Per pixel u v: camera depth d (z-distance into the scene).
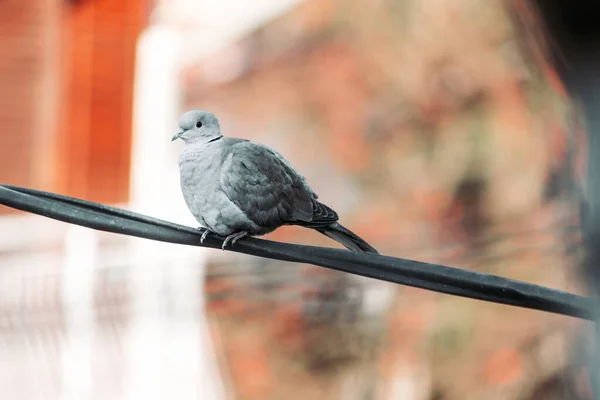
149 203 16.97
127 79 16.92
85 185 16.81
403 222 15.51
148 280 15.45
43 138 16.69
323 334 14.42
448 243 14.80
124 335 15.39
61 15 16.41
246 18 17.84
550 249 13.15
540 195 14.26
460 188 15.20
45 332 15.20
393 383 13.76
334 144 16.95
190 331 15.35
